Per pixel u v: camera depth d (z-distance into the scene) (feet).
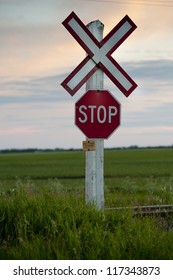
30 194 30.30
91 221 24.63
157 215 32.09
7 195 30.94
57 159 278.87
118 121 27.63
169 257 20.49
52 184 44.75
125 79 27.81
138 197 48.57
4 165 203.00
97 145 27.71
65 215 24.59
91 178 27.94
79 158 295.48
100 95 27.35
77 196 30.99
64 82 27.20
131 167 170.30
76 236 21.77
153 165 185.88
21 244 21.81
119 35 27.84
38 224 24.27
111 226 24.66
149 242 21.27
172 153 365.20
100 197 28.04
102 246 21.06
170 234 23.15
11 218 25.11
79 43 27.40
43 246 21.22
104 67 27.58
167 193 42.19
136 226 23.79
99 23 27.76
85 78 27.37
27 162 236.02
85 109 27.22
